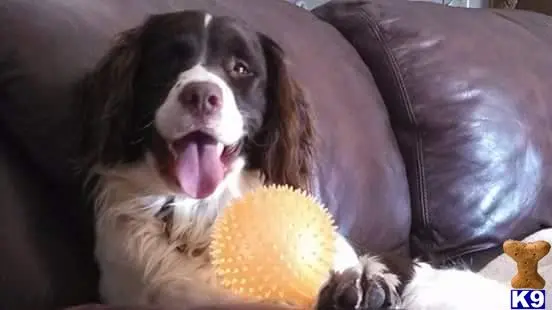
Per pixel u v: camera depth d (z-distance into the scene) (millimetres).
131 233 814
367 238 1043
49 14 828
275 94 908
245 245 631
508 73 1244
